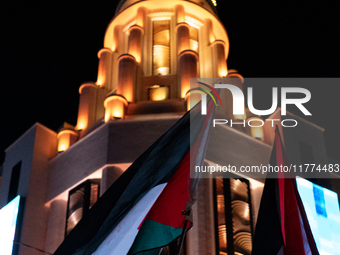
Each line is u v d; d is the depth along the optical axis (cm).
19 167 3369
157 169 1627
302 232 1614
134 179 1631
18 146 3500
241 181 2939
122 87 3312
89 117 3497
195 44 3738
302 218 1638
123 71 3378
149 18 3750
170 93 3347
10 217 3086
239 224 2766
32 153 3300
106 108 3203
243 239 2723
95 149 3041
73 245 1573
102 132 3066
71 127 3466
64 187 3081
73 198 2997
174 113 3141
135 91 3347
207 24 3825
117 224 1557
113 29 3891
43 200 3167
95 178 2998
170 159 1631
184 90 3266
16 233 2991
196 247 2631
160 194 1570
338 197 3209
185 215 1482
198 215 2723
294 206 1650
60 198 3112
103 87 3656
